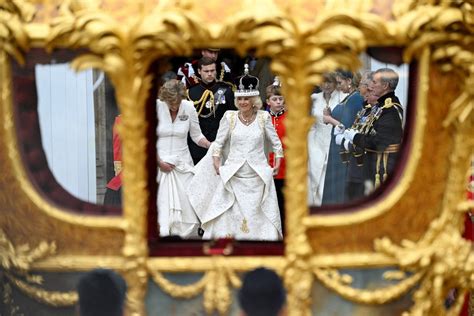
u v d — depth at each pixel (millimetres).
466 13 18594
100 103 28953
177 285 18953
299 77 18359
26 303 19797
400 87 28188
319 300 19062
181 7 18203
